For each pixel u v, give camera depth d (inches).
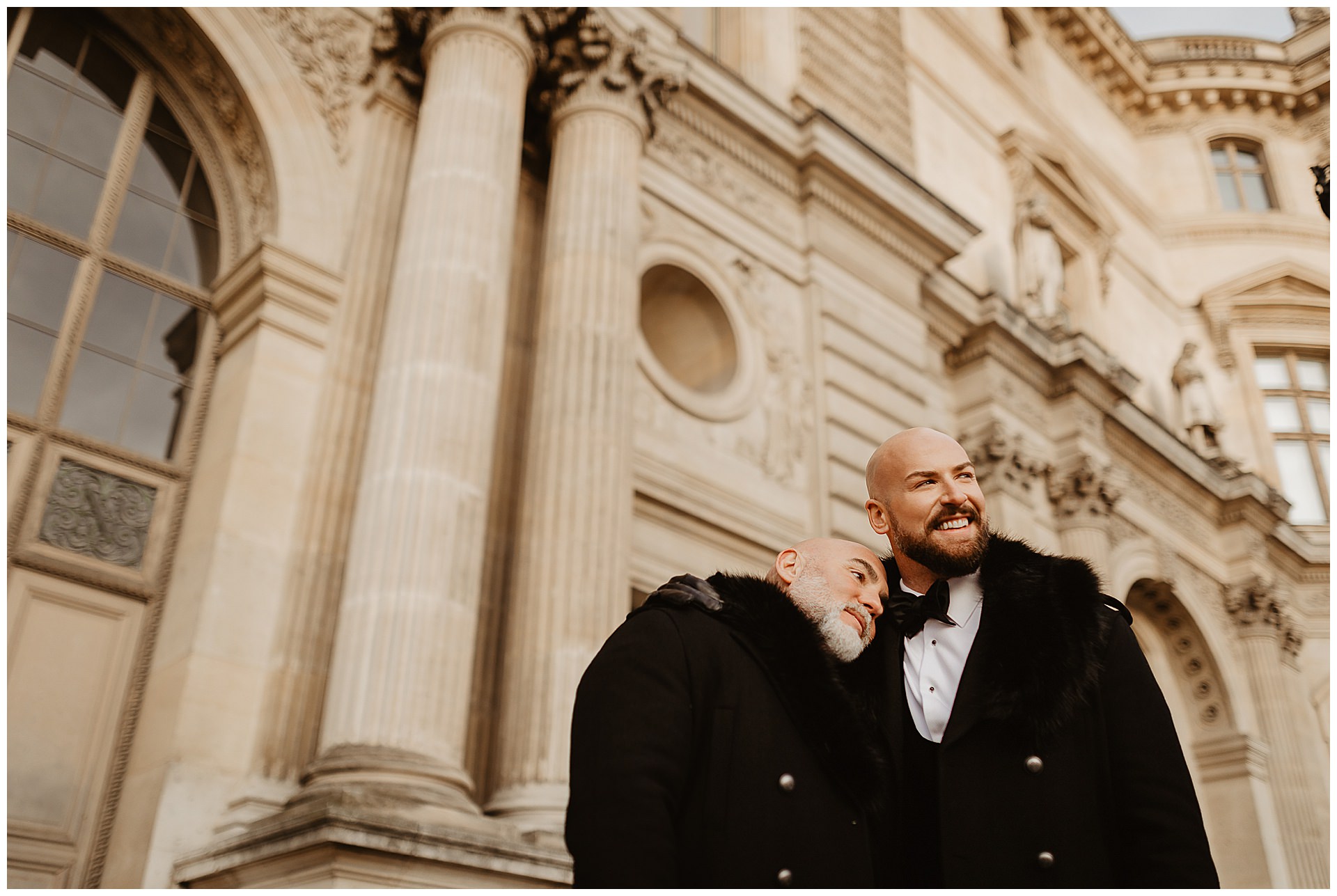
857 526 448.8
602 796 77.8
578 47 395.5
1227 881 660.7
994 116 796.0
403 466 286.4
